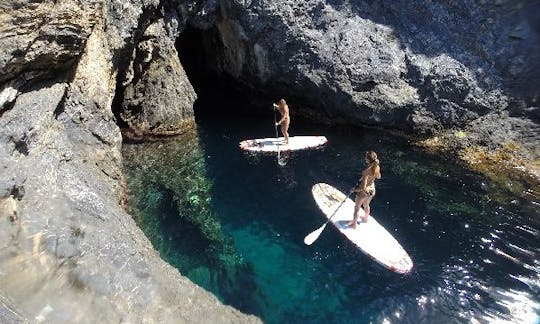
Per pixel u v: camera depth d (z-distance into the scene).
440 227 12.84
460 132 16.66
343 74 16.89
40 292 7.32
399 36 17.34
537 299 10.73
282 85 17.81
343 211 13.12
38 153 8.84
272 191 13.96
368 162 11.62
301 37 16.78
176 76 16.19
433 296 10.72
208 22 16.92
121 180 11.32
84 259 8.00
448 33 17.50
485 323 10.16
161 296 8.15
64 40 9.49
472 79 16.88
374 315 10.23
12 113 8.65
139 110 15.70
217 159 15.27
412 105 16.70
